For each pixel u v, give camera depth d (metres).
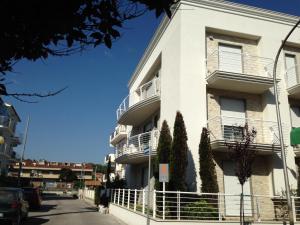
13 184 35.47
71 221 16.30
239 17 17.70
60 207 26.86
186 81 15.82
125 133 31.92
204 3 17.34
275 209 14.20
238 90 16.77
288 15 18.38
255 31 17.73
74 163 106.00
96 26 2.59
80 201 41.00
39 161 103.50
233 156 13.33
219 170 15.15
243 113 16.73
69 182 94.25
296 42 18.12
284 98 16.94
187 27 16.67
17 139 47.94
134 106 19.97
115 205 19.92
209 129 15.33
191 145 14.91
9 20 2.23
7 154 43.38
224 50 17.48
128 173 24.09
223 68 17.05
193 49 16.41
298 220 13.59
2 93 2.57
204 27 16.95
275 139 15.68
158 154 14.38
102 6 2.50
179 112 14.25
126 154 19.31
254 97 17.05
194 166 14.61
